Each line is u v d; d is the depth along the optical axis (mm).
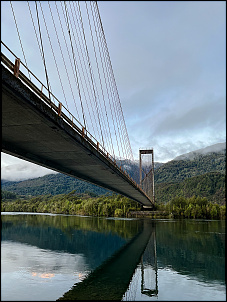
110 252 30375
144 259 26625
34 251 29562
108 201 136750
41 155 25938
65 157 26812
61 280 18812
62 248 32281
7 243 34781
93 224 70750
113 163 34656
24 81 14148
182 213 116375
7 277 19094
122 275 20625
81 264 23984
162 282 18875
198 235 47062
